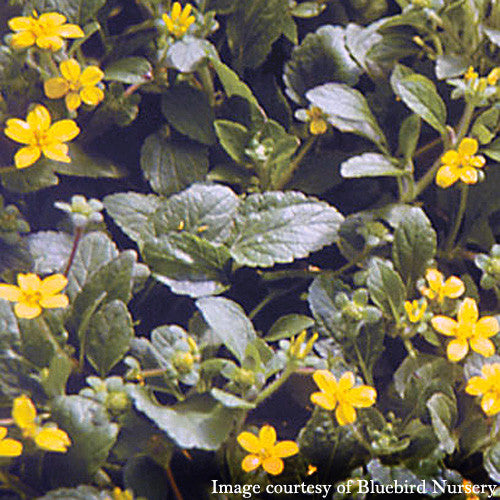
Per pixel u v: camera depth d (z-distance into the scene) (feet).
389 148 5.55
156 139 5.49
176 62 5.39
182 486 5.22
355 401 5.13
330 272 5.40
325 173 5.50
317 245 5.34
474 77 5.34
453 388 5.33
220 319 5.21
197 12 5.45
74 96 5.31
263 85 5.56
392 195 5.55
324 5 5.58
